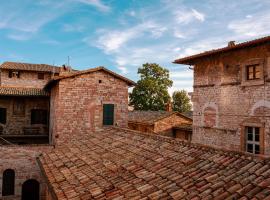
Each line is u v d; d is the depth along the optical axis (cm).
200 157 644
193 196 473
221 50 1388
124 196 546
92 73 1902
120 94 1986
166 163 664
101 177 688
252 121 1288
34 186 1814
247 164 543
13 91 2286
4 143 2248
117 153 868
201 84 1612
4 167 1742
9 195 1752
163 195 505
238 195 443
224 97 1446
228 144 1416
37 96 2306
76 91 1855
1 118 2306
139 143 915
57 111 1842
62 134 1814
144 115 2844
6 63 3225
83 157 923
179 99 4609
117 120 1970
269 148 1210
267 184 449
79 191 625
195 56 1546
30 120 2384
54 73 3253
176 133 2527
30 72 3209
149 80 4125
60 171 827
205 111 1577
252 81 1289
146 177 611
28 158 1789
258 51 1268
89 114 1884
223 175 525
